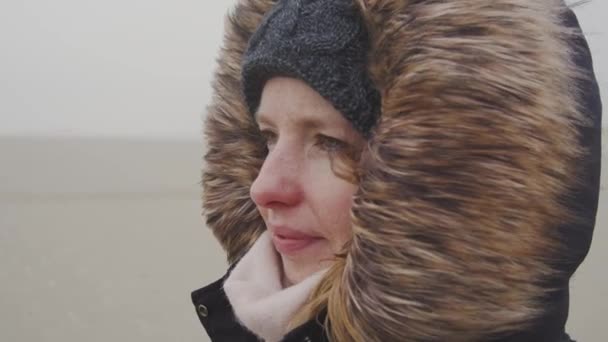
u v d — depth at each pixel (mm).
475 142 542
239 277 771
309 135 646
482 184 540
